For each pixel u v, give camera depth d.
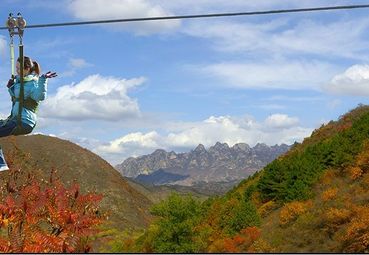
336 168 68.50
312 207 58.03
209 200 76.44
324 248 45.66
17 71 6.47
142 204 175.50
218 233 62.69
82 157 180.75
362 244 41.56
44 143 180.88
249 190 77.12
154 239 59.31
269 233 57.69
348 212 48.34
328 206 55.00
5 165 6.30
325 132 104.75
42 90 6.25
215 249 57.34
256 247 53.91
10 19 6.32
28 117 6.25
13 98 6.30
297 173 69.69
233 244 57.81
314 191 65.88
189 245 57.69
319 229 50.34
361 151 67.88
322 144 77.62
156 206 60.88
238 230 61.97
